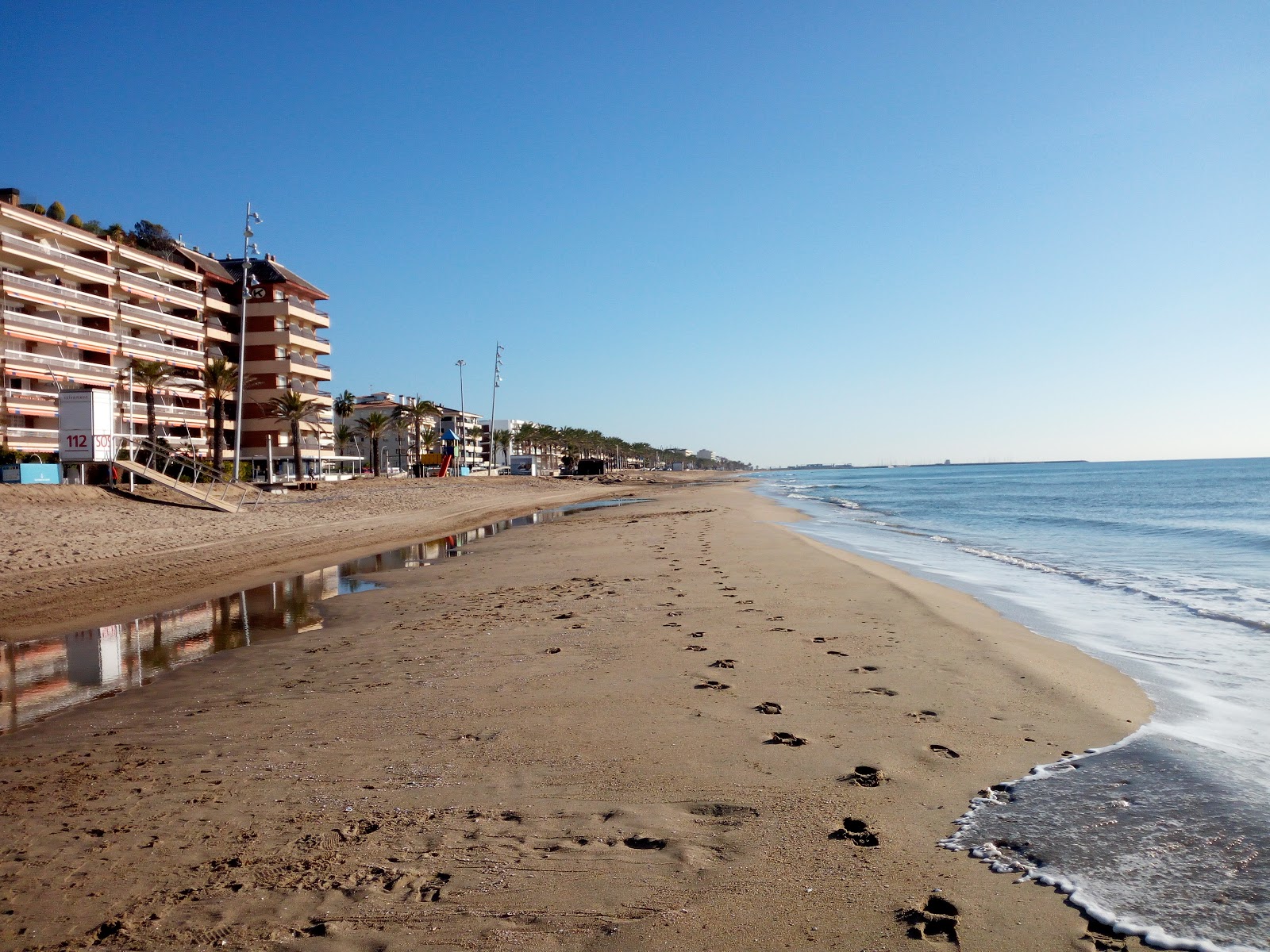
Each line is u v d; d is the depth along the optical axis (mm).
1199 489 70750
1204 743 6250
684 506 52375
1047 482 104125
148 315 57375
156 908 3961
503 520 39469
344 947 3574
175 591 16312
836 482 145250
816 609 12328
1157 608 13219
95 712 7914
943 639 10141
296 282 72500
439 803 5203
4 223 47938
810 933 3621
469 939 3613
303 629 12211
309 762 6078
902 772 5641
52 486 30547
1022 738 6387
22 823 5082
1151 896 3939
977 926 3678
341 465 88000
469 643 10539
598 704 7445
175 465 44031
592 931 3666
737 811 5004
